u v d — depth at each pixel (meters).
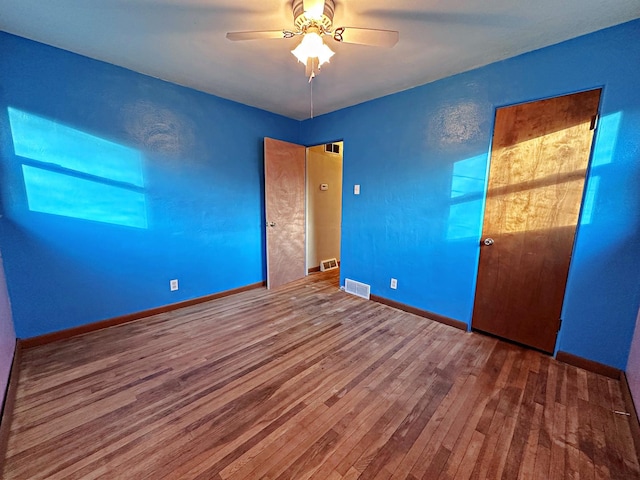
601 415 1.62
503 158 2.33
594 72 1.88
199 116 3.03
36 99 2.10
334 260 5.16
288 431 1.50
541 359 2.19
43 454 1.33
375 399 1.74
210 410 1.63
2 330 1.74
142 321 2.77
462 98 2.49
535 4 1.60
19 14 1.73
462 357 2.21
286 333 2.57
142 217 2.74
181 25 1.85
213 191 3.26
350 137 3.46
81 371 1.96
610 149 1.87
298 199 4.12
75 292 2.42
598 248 1.96
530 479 1.26
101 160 2.44
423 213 2.86
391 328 2.69
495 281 2.47
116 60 2.34
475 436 1.48
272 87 2.87
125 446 1.39
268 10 1.70
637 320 1.80
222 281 3.48
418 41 2.00
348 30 1.62
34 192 2.16
